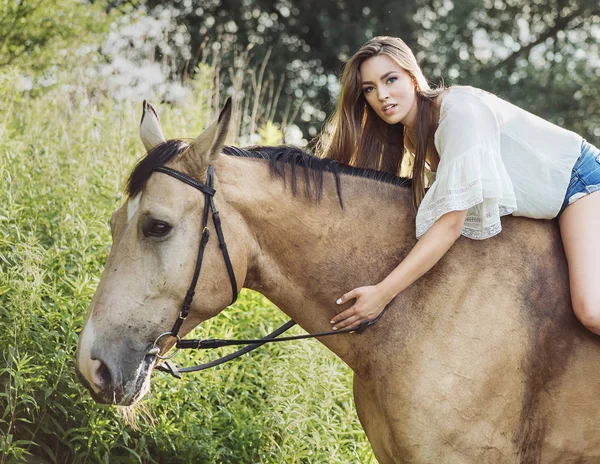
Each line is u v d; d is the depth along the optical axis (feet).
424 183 10.31
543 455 9.60
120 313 8.79
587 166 10.03
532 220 10.08
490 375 9.17
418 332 9.46
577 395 9.52
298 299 9.93
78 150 18.48
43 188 15.46
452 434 9.11
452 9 55.26
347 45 50.55
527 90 58.34
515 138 9.95
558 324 9.61
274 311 16.17
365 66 10.36
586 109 60.54
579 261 9.62
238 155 9.85
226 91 34.91
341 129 11.00
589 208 9.82
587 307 9.33
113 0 41.04
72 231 14.10
